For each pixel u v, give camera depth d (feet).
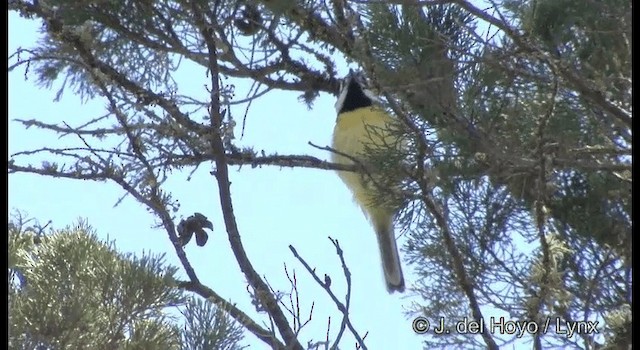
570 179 25.99
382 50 26.14
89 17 31.27
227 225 26.11
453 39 26.48
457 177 25.11
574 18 25.32
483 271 25.32
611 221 25.30
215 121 26.30
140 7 31.53
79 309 20.48
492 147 24.76
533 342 24.31
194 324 22.48
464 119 25.13
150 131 26.02
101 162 25.43
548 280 23.84
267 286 25.46
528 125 25.13
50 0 30.83
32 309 20.34
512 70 25.05
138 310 21.33
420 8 26.96
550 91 25.43
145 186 25.63
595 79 24.61
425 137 25.68
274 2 27.50
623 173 24.99
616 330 24.48
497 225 25.49
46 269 21.40
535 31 25.53
